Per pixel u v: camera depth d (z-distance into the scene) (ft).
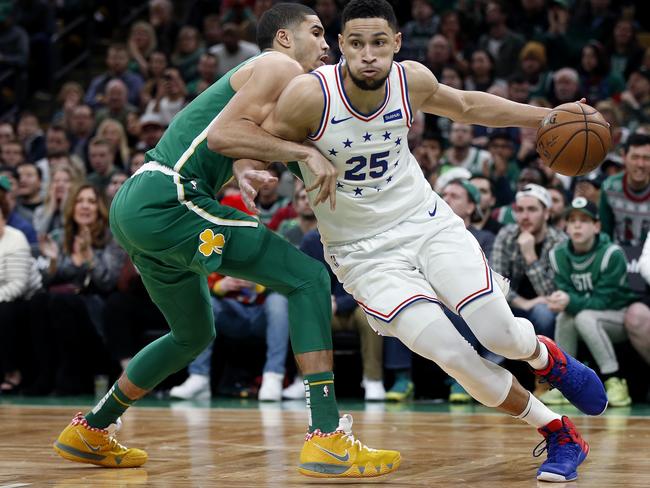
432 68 44.68
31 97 55.06
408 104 14.30
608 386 28.30
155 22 53.93
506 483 14.15
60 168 36.91
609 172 34.32
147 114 45.57
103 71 57.06
